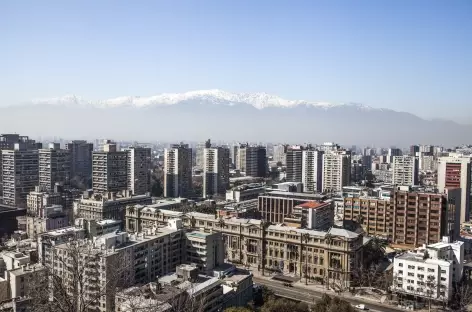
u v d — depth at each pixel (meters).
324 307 194.25
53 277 71.50
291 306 189.88
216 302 189.25
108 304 162.88
